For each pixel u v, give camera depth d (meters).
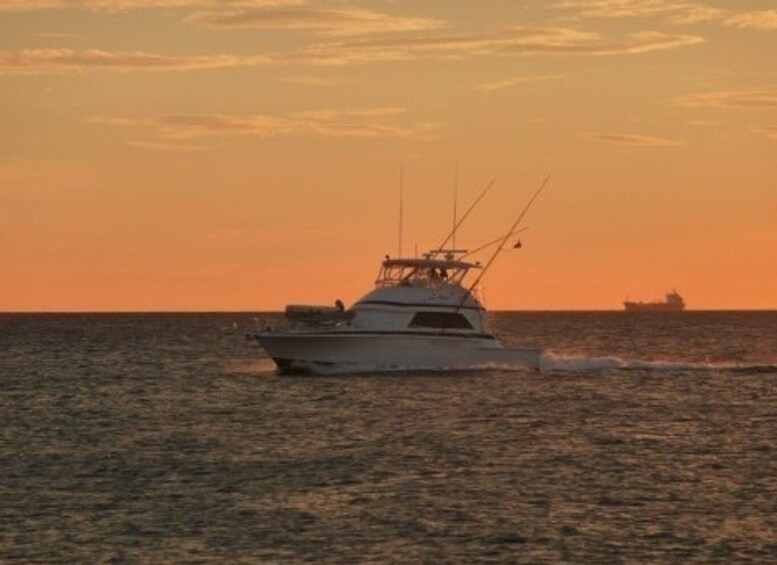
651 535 116.69
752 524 120.88
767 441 173.50
